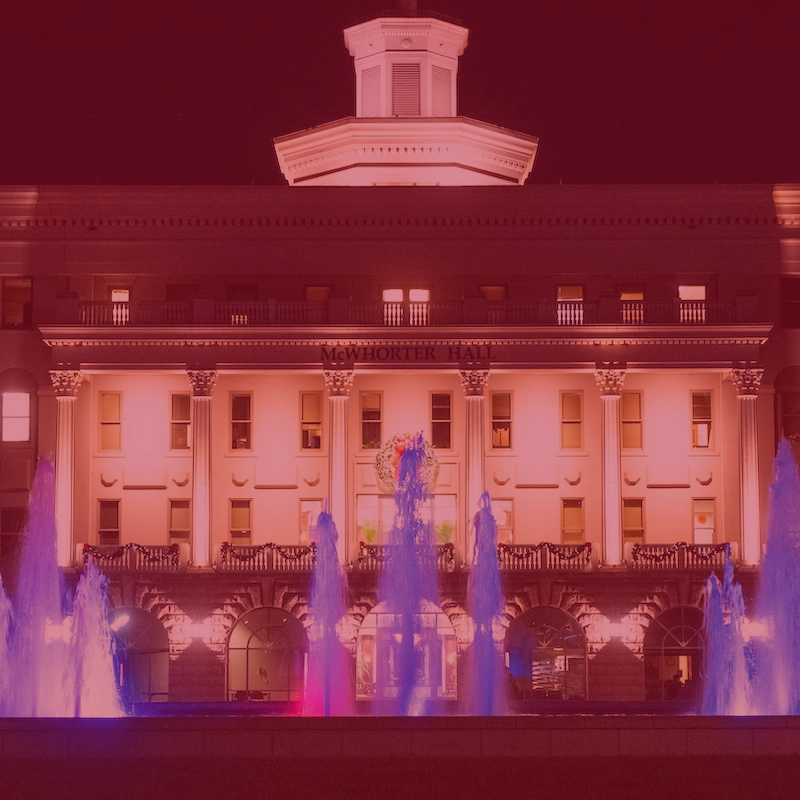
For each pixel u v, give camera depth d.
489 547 73.81
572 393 80.50
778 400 79.25
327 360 76.81
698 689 74.25
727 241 79.94
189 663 73.81
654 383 80.38
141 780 37.53
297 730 41.38
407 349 77.00
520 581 74.44
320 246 80.06
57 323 76.88
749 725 41.69
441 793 36.03
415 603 74.12
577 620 74.69
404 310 77.38
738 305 77.31
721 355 77.38
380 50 87.19
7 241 79.69
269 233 80.06
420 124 84.38
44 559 74.31
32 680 69.88
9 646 70.00
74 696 69.50
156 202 79.88
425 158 84.75
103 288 80.06
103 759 40.88
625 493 79.81
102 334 76.69
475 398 76.81
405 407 80.06
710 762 40.34
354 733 41.38
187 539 79.38
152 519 79.38
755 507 76.06
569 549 74.81
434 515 79.31
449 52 88.25
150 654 74.25
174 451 79.69
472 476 76.44
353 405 80.06
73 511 76.19
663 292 79.94
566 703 62.19
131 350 76.88
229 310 77.31
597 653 74.25
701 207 80.19
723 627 73.50
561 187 80.12
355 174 84.94
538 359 77.12
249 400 80.25
